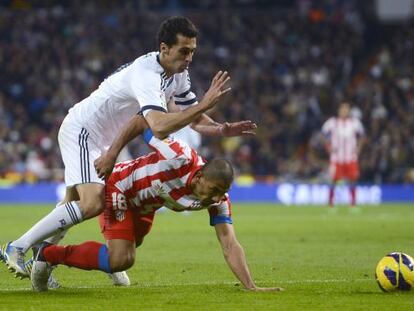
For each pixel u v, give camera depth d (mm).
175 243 31906
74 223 17625
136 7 89500
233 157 71438
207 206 17156
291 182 69500
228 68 81812
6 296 17484
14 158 67875
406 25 88812
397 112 76938
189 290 18422
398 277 17625
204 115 19156
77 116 18406
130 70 17859
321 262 25125
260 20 87250
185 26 17266
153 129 16484
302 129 75812
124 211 17297
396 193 68938
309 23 87312
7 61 78625
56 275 21719
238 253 18062
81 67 79125
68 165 18250
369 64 86688
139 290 18500
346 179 56312
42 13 83125
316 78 81500
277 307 15852
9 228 39375
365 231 37844
